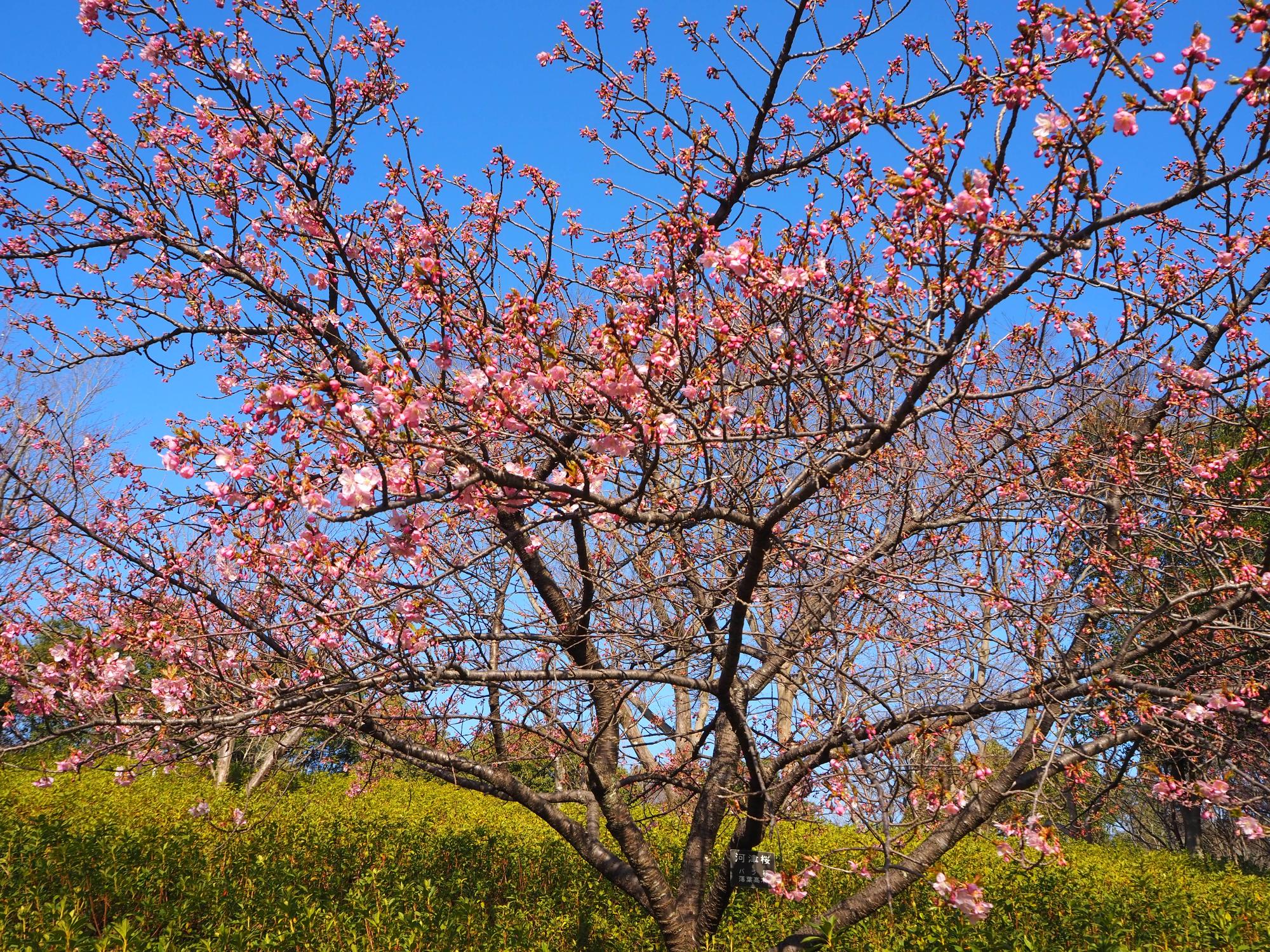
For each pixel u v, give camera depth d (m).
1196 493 4.93
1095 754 4.56
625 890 5.09
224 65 5.04
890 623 5.19
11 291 5.52
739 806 5.18
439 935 5.45
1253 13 2.50
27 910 5.09
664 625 5.33
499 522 4.22
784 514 3.67
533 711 4.81
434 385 3.29
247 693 4.43
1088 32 2.72
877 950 5.33
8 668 4.20
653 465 3.06
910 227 3.29
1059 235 2.81
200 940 5.12
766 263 3.19
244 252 5.24
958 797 4.13
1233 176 2.65
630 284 4.73
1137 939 6.12
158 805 10.96
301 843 8.47
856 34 5.00
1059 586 5.54
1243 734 4.74
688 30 5.43
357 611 3.55
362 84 5.25
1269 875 12.06
